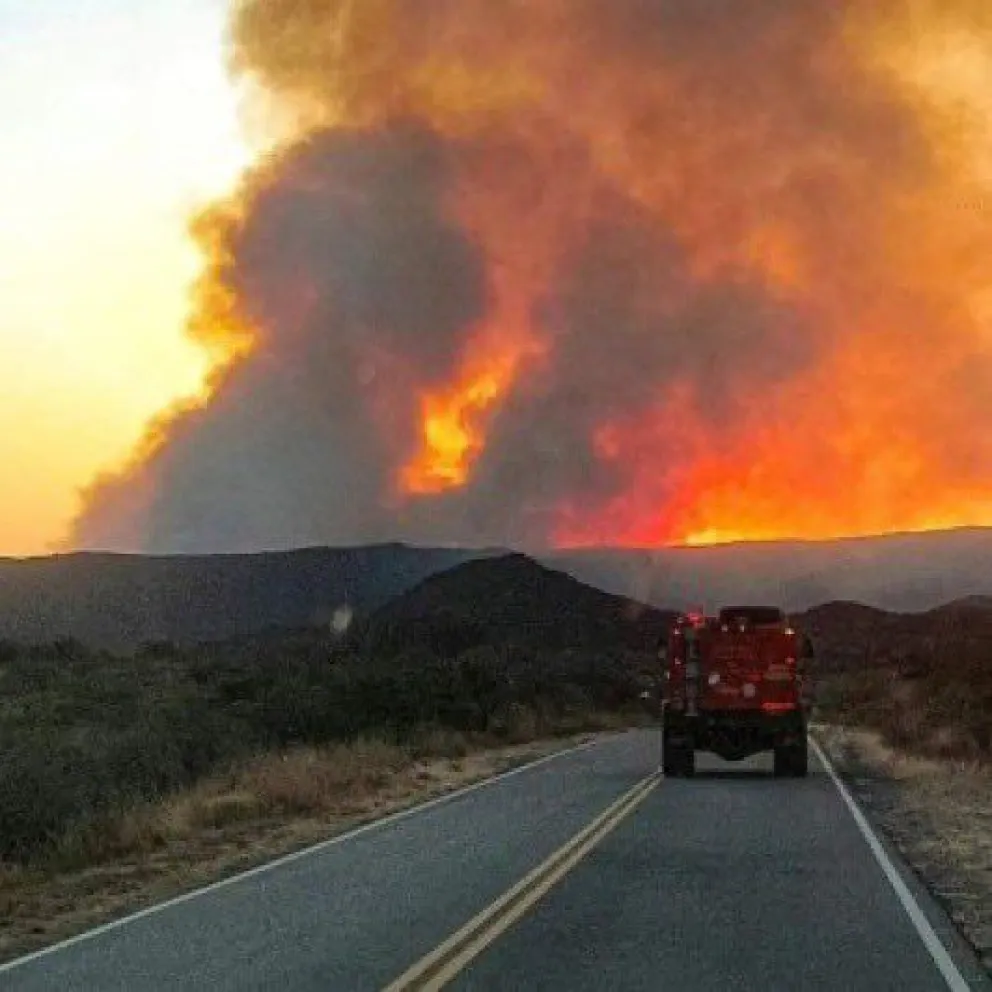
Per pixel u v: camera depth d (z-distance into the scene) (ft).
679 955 36.14
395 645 221.25
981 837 62.80
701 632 100.32
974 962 35.50
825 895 46.21
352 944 37.88
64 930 43.11
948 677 157.58
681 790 86.99
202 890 48.62
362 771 93.56
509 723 147.23
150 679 160.15
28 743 79.51
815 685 250.37
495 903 44.57
